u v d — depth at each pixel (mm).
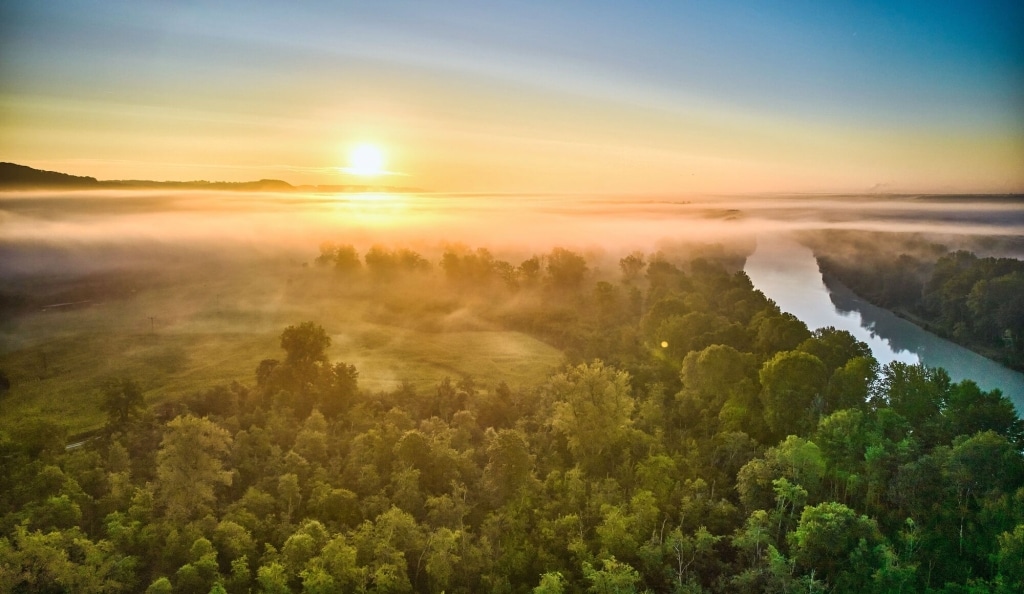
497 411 92375
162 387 123500
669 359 107812
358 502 64062
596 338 133375
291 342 100688
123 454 72688
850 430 62781
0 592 47531
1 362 139250
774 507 60812
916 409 72125
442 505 61156
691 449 74250
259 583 52312
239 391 106750
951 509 54750
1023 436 66000
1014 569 44938
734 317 126938
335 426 86312
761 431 77688
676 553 54906
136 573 54125
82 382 127750
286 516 60500
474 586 55062
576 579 55656
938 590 47375
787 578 48844
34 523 56562
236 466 72062
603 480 69062
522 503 63844
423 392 111500
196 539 54594
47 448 75312
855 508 59719
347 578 49656
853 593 48812
